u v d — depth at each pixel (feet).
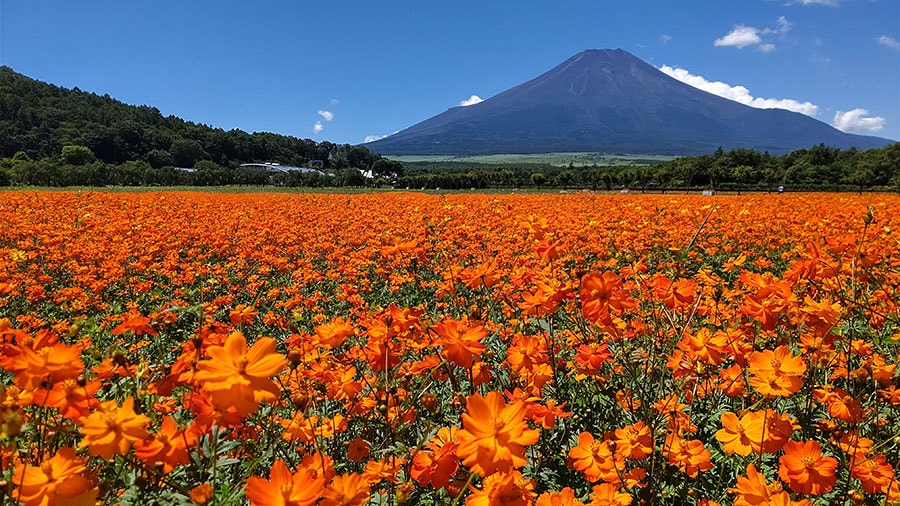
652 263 24.18
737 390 7.23
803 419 7.55
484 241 28.60
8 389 4.90
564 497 4.97
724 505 6.68
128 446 4.01
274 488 4.00
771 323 7.10
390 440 6.79
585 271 7.32
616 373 9.87
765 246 29.55
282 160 393.91
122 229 34.99
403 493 5.00
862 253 8.69
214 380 3.84
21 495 3.73
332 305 19.27
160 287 21.85
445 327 5.80
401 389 7.44
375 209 57.52
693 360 7.27
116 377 6.61
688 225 36.27
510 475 4.49
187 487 5.51
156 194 91.04
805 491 5.25
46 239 26.91
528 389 7.34
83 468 4.07
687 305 8.89
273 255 28.27
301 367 7.25
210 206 60.08
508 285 12.46
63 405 4.49
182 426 4.95
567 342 9.89
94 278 21.15
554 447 8.20
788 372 5.51
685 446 6.49
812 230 32.55
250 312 8.41
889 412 7.83
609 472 6.07
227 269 25.02
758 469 6.77
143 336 13.08
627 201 66.44
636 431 6.33
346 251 28.02
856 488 6.59
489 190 155.53
